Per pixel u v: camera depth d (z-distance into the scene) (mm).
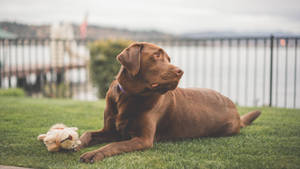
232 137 3766
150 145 3084
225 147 3223
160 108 3326
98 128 4273
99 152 2715
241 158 2805
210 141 3535
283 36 7695
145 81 3010
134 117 3125
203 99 3859
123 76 3086
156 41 9227
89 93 12180
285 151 3061
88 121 4762
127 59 2971
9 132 3848
